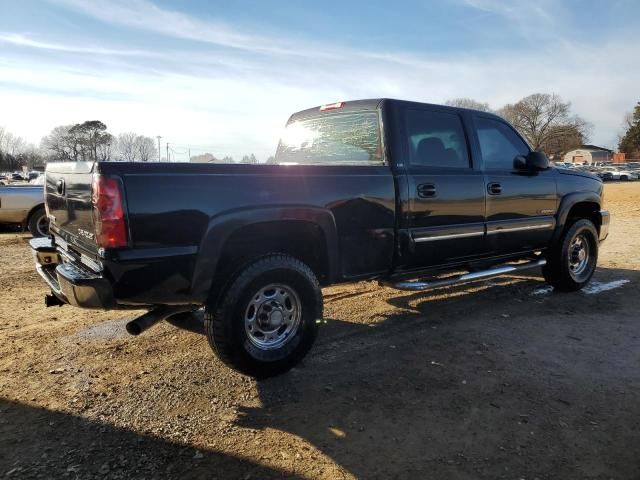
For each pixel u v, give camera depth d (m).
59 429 3.02
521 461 2.71
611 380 3.67
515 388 3.54
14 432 2.99
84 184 3.23
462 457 2.75
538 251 5.83
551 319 5.07
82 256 3.45
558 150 85.06
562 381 3.65
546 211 5.62
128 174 3.01
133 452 2.79
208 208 3.26
